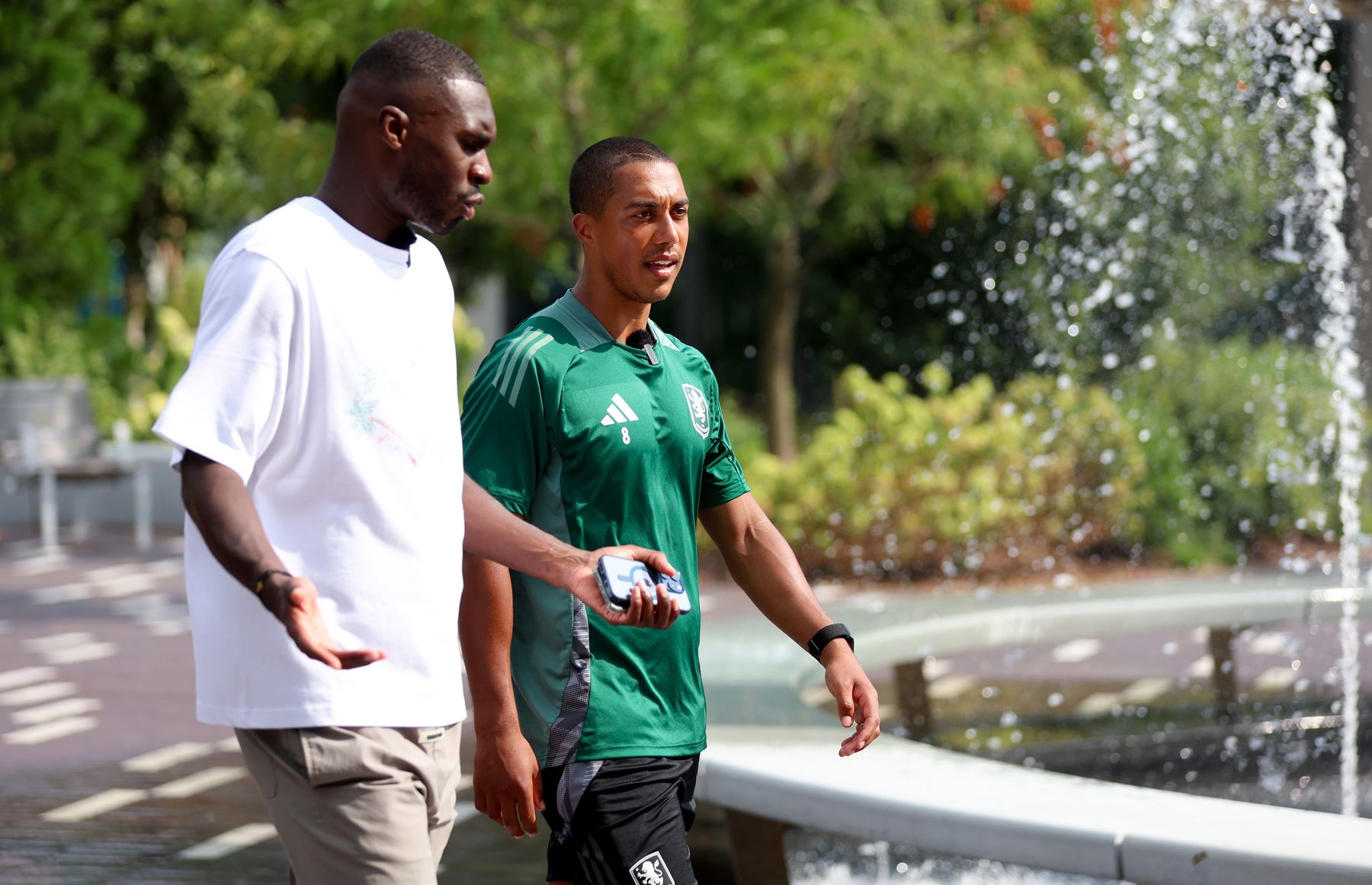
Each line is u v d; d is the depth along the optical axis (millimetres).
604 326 5016
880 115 23141
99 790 10711
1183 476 22359
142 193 33188
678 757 5012
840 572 21156
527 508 4879
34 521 27859
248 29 19672
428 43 4238
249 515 3869
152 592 20109
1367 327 21891
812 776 6621
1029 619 10703
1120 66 20906
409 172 4211
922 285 27828
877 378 28422
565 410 4855
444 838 4422
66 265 29703
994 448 21250
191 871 8883
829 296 28672
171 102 31703
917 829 6125
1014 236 25188
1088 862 5582
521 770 4770
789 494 21359
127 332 33469
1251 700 12672
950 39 22562
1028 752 11086
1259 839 5293
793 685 8617
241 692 4141
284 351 4062
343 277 4172
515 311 41250
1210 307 22781
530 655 4988
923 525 20922
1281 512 22547
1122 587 11672
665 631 4984
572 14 18266
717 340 32188
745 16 19375
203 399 3957
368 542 4156
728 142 20469
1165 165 21406
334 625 4117
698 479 5113
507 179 20172
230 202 22125
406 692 4176
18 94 28844
